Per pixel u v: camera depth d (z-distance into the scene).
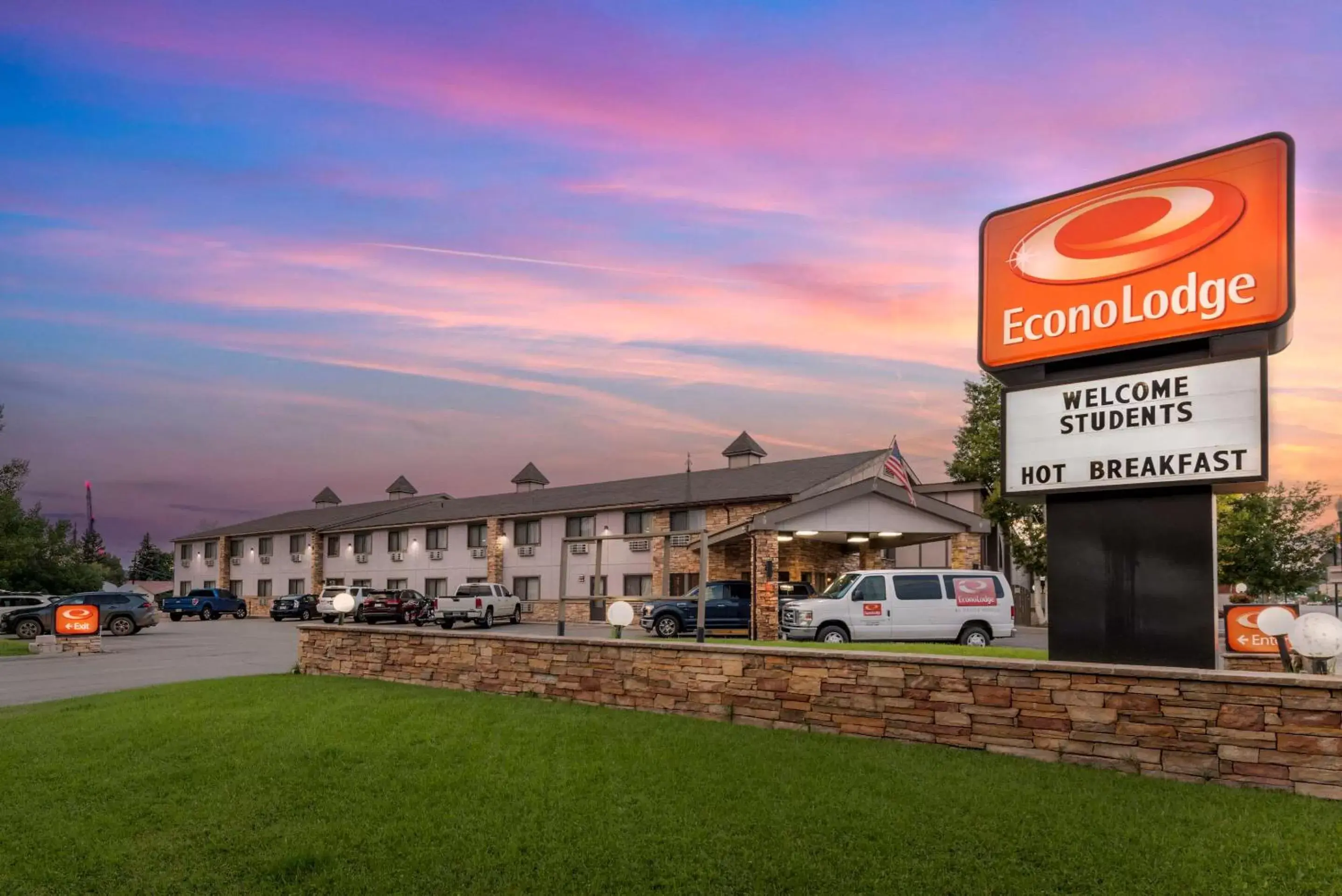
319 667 14.24
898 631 18.38
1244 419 7.24
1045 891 4.66
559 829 5.80
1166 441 7.56
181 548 63.97
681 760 7.30
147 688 12.48
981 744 7.36
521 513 40.25
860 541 29.80
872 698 8.05
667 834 5.65
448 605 33.34
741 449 40.81
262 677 13.56
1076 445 8.02
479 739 8.21
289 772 7.21
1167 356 7.77
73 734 8.81
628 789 6.60
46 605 30.12
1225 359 7.38
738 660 9.05
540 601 39.44
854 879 4.91
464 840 5.65
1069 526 8.03
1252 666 12.18
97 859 5.43
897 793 6.24
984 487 35.34
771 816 5.91
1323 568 38.78
